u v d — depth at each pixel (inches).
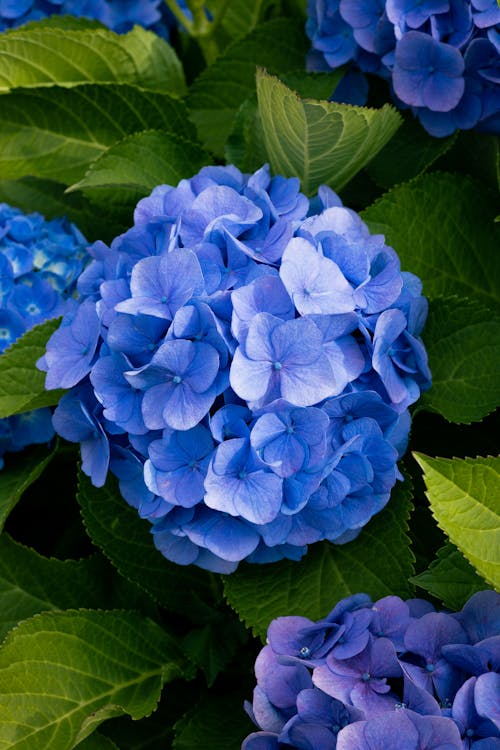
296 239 36.2
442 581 36.2
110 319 36.8
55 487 43.5
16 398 39.6
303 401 35.6
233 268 36.8
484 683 33.7
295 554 37.5
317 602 37.6
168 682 40.3
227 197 37.5
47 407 40.8
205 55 45.9
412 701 34.3
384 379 36.6
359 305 36.5
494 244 41.6
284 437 36.0
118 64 43.8
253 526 36.7
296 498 35.9
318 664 34.9
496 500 34.7
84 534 42.9
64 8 45.4
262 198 37.8
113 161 41.8
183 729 39.0
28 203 45.3
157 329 36.4
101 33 42.8
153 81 44.6
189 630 41.7
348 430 36.4
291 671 35.3
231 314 36.2
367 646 35.2
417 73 40.7
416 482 40.5
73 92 43.4
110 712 38.0
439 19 40.4
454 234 41.4
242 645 41.0
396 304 37.5
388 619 35.7
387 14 40.1
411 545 40.0
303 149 40.1
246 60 44.3
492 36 39.7
